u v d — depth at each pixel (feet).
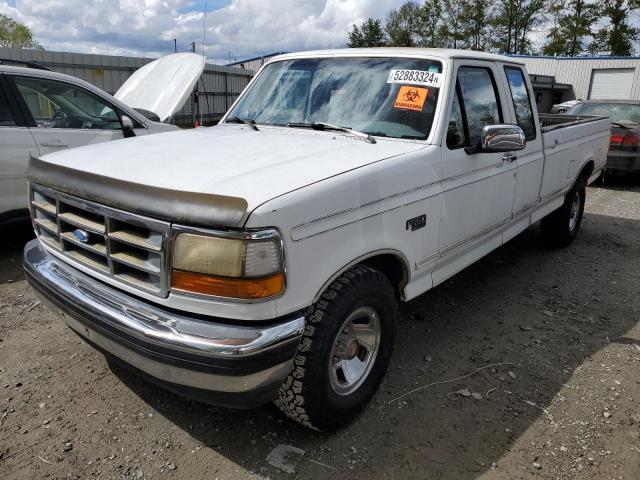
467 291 15.92
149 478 8.21
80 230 8.61
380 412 9.94
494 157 12.71
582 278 17.26
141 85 31.76
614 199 30.94
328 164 8.80
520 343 12.76
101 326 7.98
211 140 10.61
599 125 20.62
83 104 18.53
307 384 8.18
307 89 12.55
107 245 8.05
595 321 14.08
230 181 7.73
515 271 17.80
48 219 9.62
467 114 11.92
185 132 11.92
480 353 12.23
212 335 7.14
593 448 9.12
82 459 8.54
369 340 9.53
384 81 11.64
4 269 16.44
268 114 12.80
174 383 7.53
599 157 20.98
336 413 8.89
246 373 7.14
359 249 8.65
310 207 7.64
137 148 9.93
